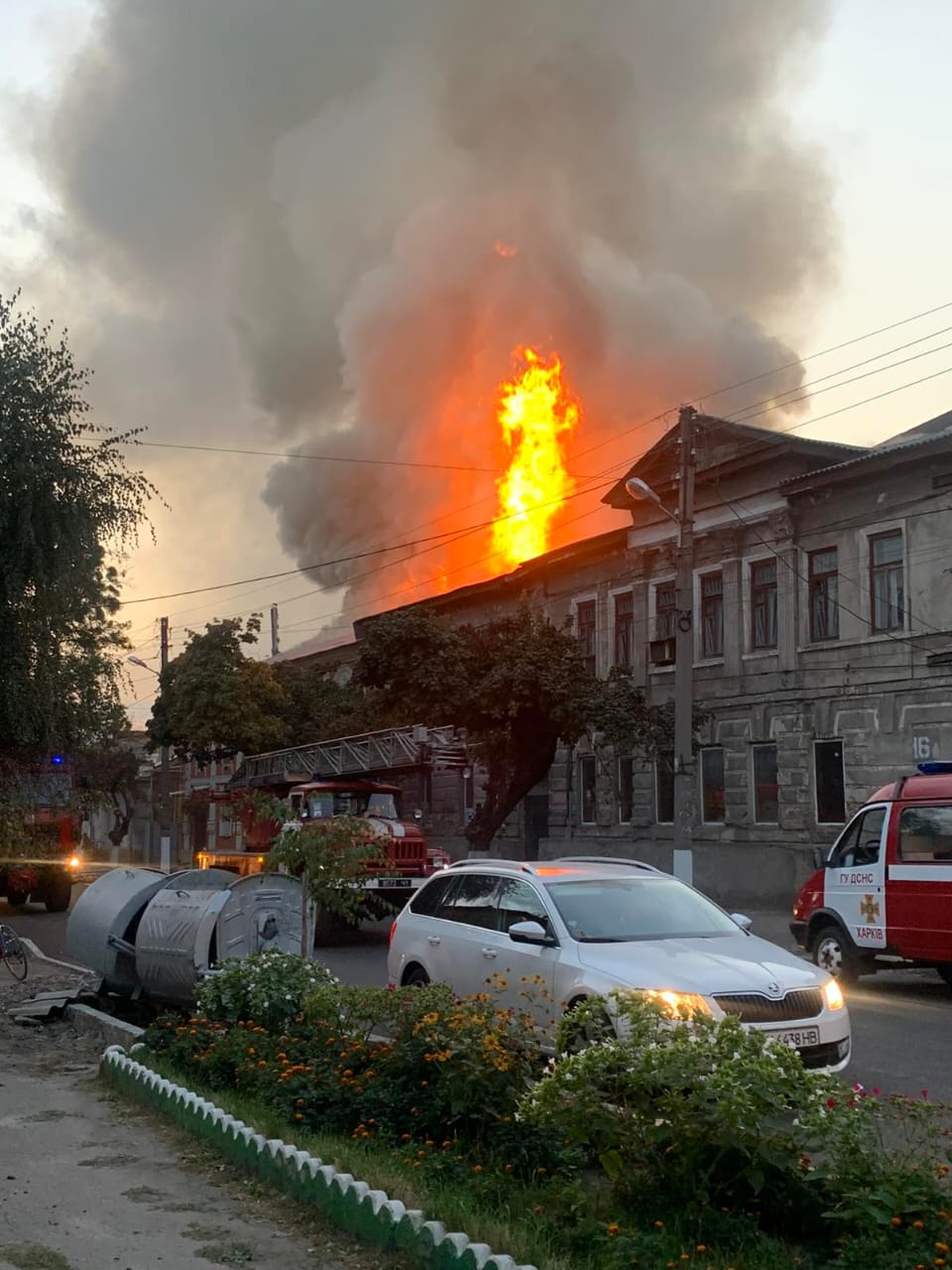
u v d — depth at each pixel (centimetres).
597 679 3275
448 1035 740
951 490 2597
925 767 1540
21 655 1463
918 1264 465
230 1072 885
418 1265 547
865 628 2786
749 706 3094
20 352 1437
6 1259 565
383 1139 716
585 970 886
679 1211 553
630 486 2431
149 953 1259
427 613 3312
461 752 2630
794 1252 528
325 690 4866
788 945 2106
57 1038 1218
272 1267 561
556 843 3772
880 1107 571
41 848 2345
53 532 1418
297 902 1229
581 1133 577
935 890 1453
